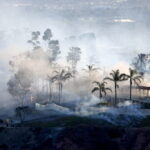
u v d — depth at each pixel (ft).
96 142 387.75
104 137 390.42
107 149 385.09
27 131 418.10
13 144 410.72
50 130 409.49
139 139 388.78
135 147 384.47
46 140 401.08
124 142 388.57
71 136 394.73
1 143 412.98
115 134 394.73
